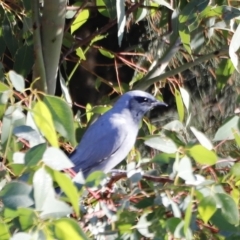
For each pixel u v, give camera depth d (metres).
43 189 4.16
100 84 10.20
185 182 5.17
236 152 6.91
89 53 10.66
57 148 4.38
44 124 4.54
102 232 5.22
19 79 4.98
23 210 4.11
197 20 7.30
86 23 10.65
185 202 5.22
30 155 4.30
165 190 5.25
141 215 5.39
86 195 5.61
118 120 8.20
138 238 5.27
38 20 7.39
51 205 4.16
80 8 8.23
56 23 7.48
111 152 8.07
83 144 8.05
